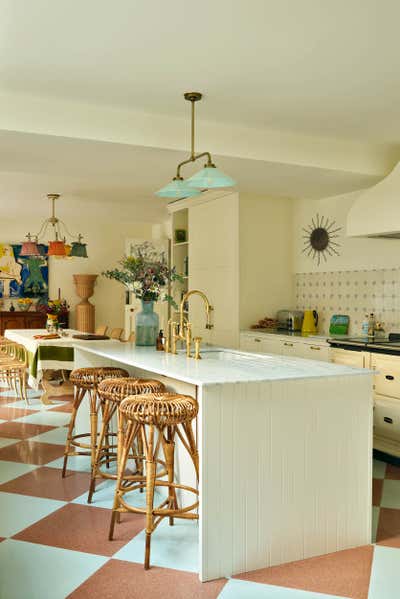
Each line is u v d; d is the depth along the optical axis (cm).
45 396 637
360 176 478
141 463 384
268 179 495
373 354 455
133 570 260
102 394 332
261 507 267
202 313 704
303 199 640
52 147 395
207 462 255
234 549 260
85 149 400
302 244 642
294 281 657
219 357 410
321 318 611
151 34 276
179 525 314
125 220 975
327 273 605
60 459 432
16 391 699
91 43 286
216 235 672
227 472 259
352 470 291
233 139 419
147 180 508
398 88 346
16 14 256
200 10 254
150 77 329
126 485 372
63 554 274
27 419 561
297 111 388
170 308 790
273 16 259
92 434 373
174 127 401
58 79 332
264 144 430
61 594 237
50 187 682
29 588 241
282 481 273
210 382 255
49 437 493
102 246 1101
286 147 438
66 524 310
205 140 410
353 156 466
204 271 698
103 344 460
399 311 515
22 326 1005
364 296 555
